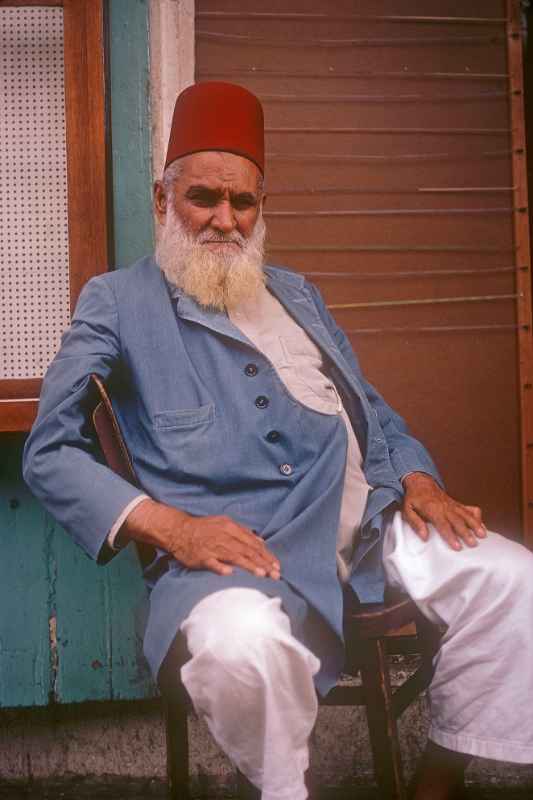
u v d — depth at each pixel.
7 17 2.44
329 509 1.89
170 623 1.62
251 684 1.47
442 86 2.80
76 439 1.85
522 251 2.82
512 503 2.83
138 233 2.52
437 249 2.81
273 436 1.91
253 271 2.00
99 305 2.00
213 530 1.69
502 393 2.83
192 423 1.88
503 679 1.72
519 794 2.47
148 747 2.56
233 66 2.71
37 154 2.45
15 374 2.45
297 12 2.73
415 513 1.97
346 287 2.78
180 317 1.98
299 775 1.53
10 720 2.56
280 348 2.02
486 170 2.82
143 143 2.52
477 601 1.77
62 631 2.51
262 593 1.62
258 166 2.07
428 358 2.81
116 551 1.78
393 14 2.78
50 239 2.45
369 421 2.09
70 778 2.56
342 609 1.79
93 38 2.42
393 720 1.81
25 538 2.50
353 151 2.77
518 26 2.81
